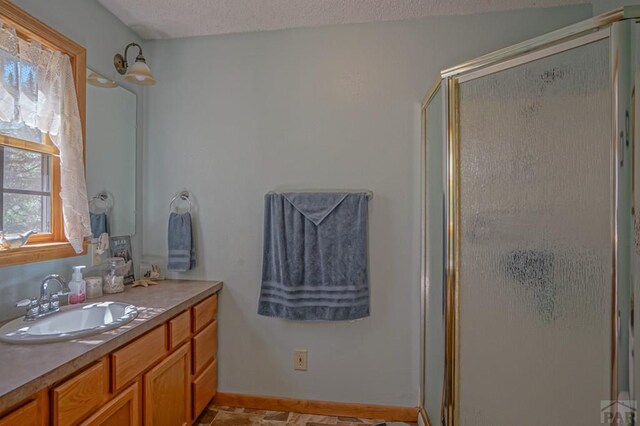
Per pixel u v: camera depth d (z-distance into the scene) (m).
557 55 1.18
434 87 1.66
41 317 1.30
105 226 1.83
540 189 1.24
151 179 2.14
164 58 2.14
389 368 1.97
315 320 1.93
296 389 2.03
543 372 1.23
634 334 1.02
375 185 1.98
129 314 1.38
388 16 1.92
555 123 1.19
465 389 1.45
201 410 1.86
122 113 1.97
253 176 2.07
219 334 2.09
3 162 1.36
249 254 2.07
